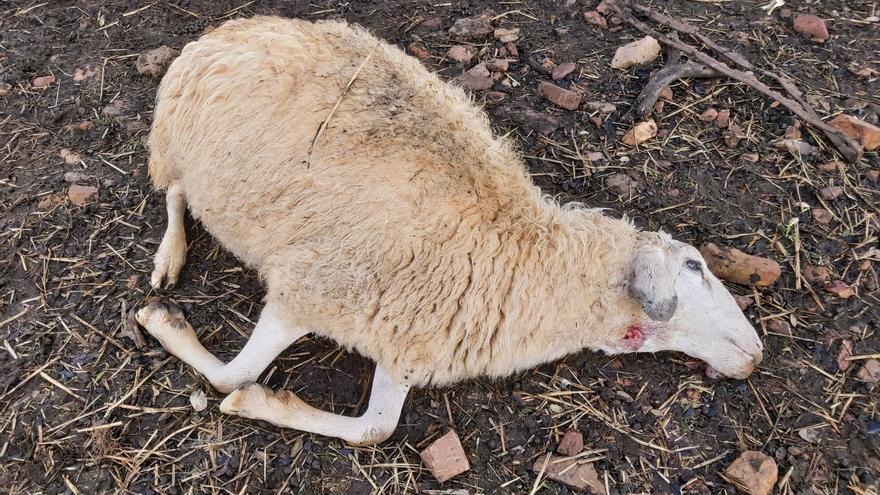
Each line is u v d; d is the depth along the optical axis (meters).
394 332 1.23
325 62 1.31
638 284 1.23
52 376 1.35
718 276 1.48
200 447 1.28
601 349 1.37
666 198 1.59
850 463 1.27
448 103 1.35
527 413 1.33
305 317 1.27
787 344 1.40
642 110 1.69
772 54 1.83
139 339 1.38
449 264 1.21
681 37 1.87
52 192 1.59
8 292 1.45
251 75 1.31
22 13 1.96
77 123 1.72
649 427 1.32
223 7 1.97
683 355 1.39
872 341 1.40
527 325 1.25
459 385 1.35
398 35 1.89
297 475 1.26
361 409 1.34
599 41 1.87
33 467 1.26
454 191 1.23
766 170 1.63
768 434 1.31
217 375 1.31
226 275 1.49
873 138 1.64
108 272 1.48
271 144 1.27
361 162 1.23
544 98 1.75
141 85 1.79
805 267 1.49
